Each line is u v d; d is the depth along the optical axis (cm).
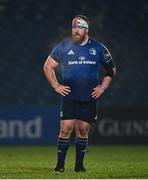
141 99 7056
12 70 7050
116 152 4825
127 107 5841
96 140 5769
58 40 7344
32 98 6962
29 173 2611
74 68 2517
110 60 2569
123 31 7419
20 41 7262
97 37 7356
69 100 2542
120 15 7512
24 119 5688
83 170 2664
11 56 7138
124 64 7206
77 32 2494
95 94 2550
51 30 7394
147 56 7319
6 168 2978
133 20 7500
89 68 2525
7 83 6988
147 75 7169
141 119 5872
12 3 7500
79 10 7544
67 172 2620
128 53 7294
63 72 2542
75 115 2564
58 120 5747
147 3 7581
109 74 2605
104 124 5788
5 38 7256
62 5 7562
